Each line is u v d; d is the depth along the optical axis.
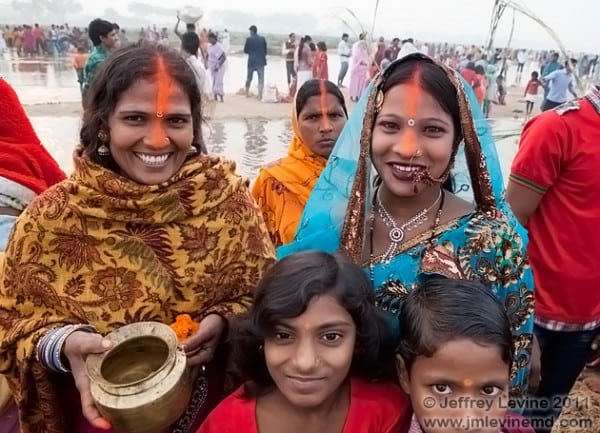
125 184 1.72
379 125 1.76
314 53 15.10
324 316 1.45
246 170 7.59
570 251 2.55
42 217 1.76
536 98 12.35
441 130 1.70
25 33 25.64
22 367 1.73
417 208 1.84
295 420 1.57
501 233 1.76
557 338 2.75
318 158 3.26
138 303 1.79
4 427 2.21
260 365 1.63
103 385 1.41
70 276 1.76
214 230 1.88
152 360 1.55
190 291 1.85
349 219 1.86
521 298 1.80
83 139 1.78
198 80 1.82
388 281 1.79
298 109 3.27
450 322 1.45
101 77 1.70
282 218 3.23
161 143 1.68
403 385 1.61
